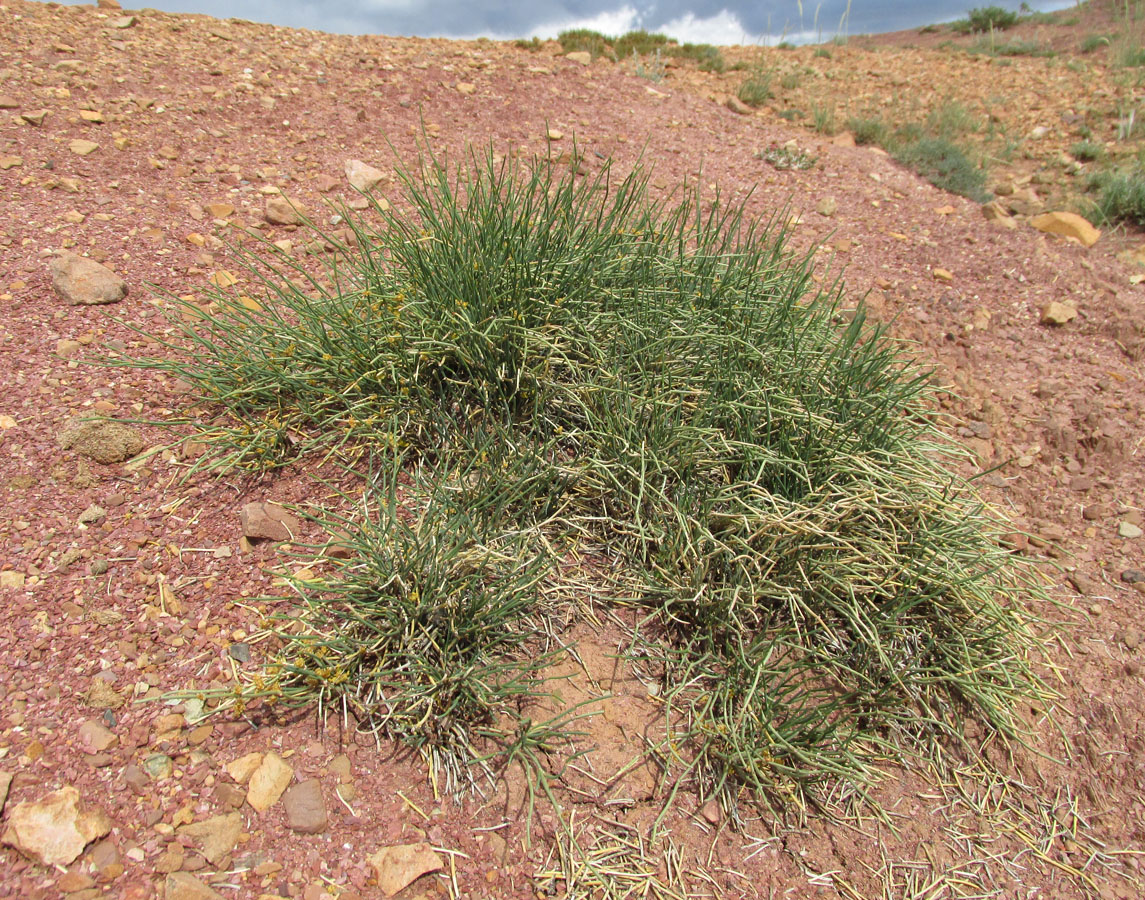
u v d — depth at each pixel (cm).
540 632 256
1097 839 244
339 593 241
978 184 657
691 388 304
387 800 210
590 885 205
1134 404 411
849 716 238
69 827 182
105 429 274
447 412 302
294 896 187
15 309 316
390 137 542
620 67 819
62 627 225
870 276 502
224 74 582
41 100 478
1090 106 876
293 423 296
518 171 486
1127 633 300
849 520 274
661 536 270
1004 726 261
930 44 1501
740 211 369
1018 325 475
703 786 232
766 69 955
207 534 261
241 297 352
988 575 290
